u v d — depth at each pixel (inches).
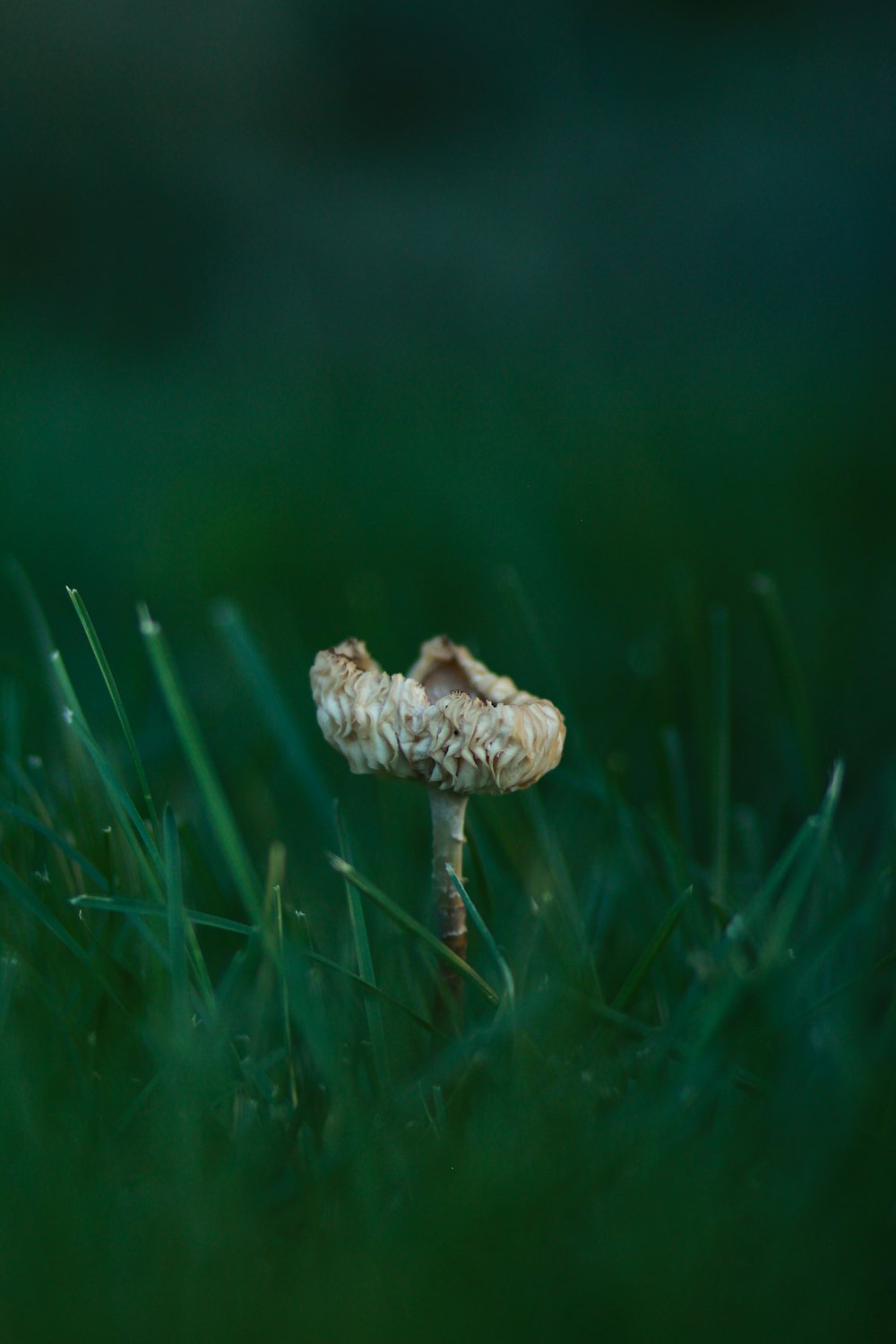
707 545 25.8
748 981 11.8
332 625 22.8
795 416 36.3
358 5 60.4
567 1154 11.4
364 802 16.2
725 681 14.9
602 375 45.7
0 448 33.5
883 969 12.6
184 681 19.2
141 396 45.5
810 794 15.4
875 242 50.3
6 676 17.0
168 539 27.3
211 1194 11.2
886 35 54.0
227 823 12.8
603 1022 12.3
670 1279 10.9
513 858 14.5
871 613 21.0
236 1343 10.7
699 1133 11.9
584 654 21.3
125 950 13.1
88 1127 11.6
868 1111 11.8
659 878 14.4
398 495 30.4
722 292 53.4
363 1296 10.8
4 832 13.8
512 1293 10.9
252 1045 12.2
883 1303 11.1
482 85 60.9
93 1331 10.7
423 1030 12.8
